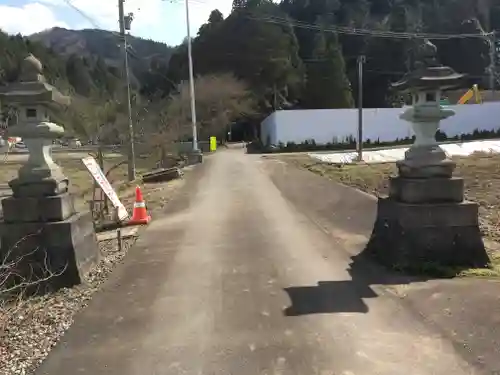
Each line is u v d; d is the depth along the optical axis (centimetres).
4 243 685
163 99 5612
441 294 568
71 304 611
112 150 3791
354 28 6431
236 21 6650
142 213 1163
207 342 479
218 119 5450
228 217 1169
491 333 461
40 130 692
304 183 1809
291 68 6281
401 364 415
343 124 4416
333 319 515
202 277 694
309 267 717
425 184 678
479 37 6206
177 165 2930
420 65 692
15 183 696
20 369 446
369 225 1013
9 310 582
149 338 496
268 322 518
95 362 452
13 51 5866
